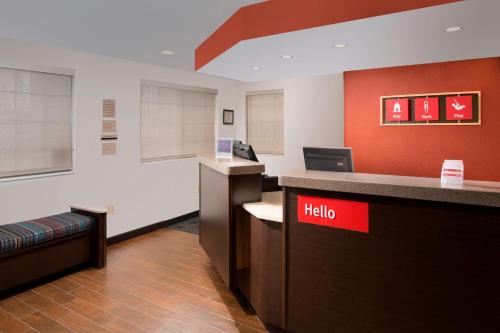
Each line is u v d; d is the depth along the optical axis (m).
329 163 2.76
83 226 3.51
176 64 4.53
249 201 2.87
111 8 2.45
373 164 4.68
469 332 1.63
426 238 1.71
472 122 4.07
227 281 2.87
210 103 5.95
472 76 4.05
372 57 3.15
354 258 1.92
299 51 2.86
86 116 4.04
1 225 3.28
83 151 4.02
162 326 2.54
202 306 2.83
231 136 6.38
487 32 2.35
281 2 2.33
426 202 1.70
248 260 2.85
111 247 4.28
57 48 3.71
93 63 4.09
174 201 5.34
